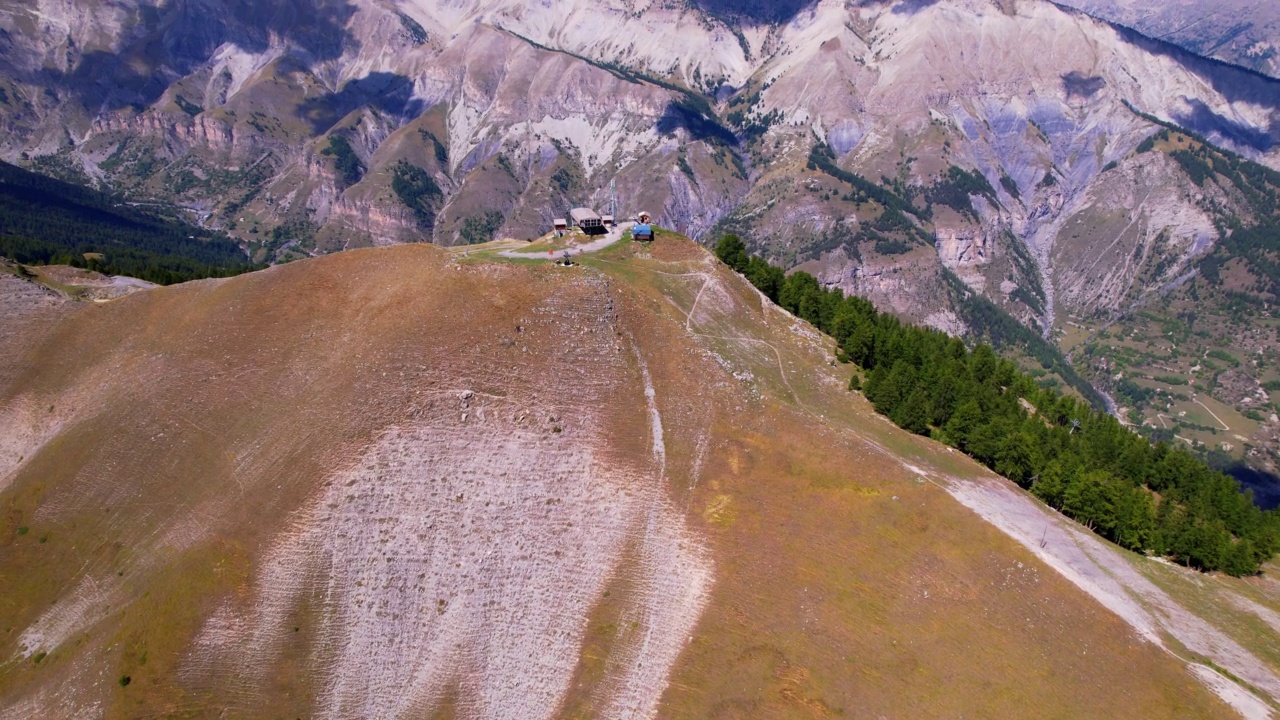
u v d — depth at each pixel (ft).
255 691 256.11
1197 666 227.40
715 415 308.19
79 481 328.29
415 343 325.01
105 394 361.51
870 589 250.16
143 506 311.06
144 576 287.07
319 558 274.36
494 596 269.23
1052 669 225.15
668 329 339.16
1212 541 306.96
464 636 264.52
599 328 330.75
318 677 258.78
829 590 251.80
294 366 338.54
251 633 264.11
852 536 264.93
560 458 291.58
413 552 274.98
